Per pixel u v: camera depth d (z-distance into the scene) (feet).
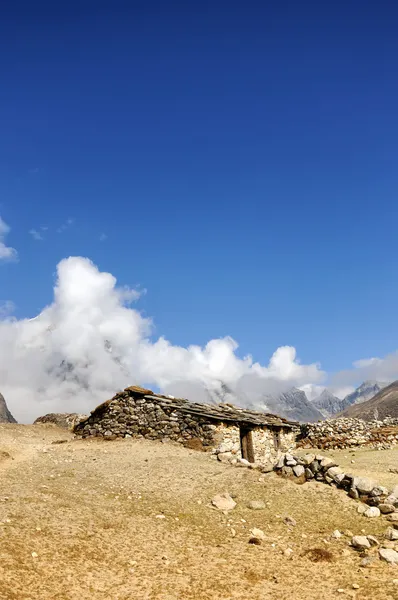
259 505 50.14
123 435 84.74
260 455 88.33
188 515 47.19
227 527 44.88
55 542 36.73
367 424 110.01
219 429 80.12
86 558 35.04
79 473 58.75
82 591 30.27
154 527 43.19
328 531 44.50
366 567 36.01
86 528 40.68
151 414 84.38
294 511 49.14
